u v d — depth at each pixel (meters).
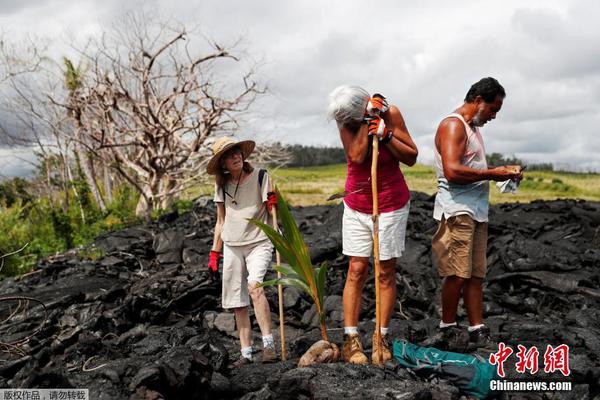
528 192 42.47
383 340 4.01
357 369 3.56
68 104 16.27
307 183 49.38
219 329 5.61
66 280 7.55
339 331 5.20
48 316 5.89
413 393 3.26
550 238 8.19
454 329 4.31
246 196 4.39
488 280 6.62
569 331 4.61
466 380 3.58
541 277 6.27
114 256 8.63
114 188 18.56
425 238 8.05
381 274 4.04
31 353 4.95
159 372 3.53
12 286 7.79
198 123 16.64
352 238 4.05
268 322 4.38
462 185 4.22
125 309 5.80
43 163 16.50
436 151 4.34
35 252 11.11
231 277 4.47
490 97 4.02
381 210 3.96
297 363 4.14
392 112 3.85
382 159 3.89
